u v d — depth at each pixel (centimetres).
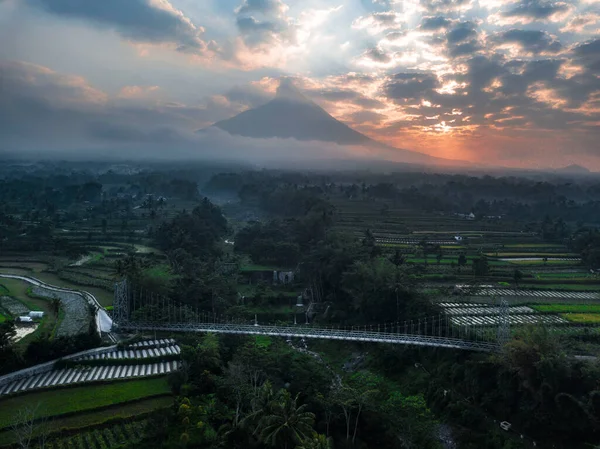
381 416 6688
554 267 14575
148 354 8194
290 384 7419
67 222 19800
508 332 7988
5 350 7075
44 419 5984
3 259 14400
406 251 15988
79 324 9100
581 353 7869
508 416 7069
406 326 9556
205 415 6400
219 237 18362
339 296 12188
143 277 10156
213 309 10644
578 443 6438
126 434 5947
